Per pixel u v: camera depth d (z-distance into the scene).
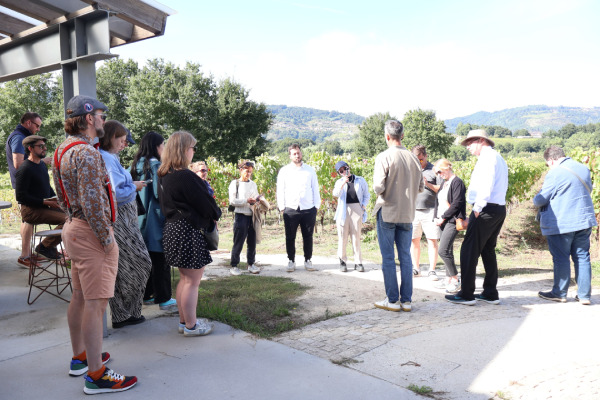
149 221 3.88
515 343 3.30
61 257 5.36
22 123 5.18
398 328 3.68
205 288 5.06
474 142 4.45
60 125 41.97
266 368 2.77
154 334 3.36
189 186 3.11
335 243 9.70
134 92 41.62
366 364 2.88
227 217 14.49
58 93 42.94
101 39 3.15
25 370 2.75
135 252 3.44
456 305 4.53
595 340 3.38
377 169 4.16
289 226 6.32
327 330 3.62
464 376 2.72
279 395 2.42
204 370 2.74
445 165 5.12
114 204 2.47
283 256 7.90
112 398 2.39
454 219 5.07
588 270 4.54
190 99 40.47
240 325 3.61
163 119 39.97
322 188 11.15
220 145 40.56
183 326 3.38
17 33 4.02
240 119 41.66
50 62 3.55
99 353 2.45
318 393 2.45
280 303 4.45
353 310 4.31
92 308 2.41
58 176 2.41
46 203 4.71
